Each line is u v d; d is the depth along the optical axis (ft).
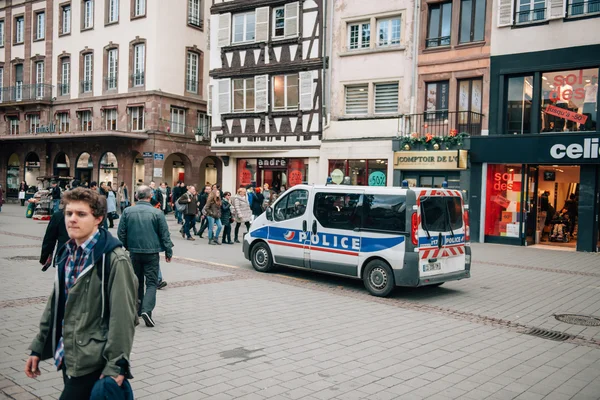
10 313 22.77
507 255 50.11
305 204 33.76
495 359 19.16
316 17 75.56
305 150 76.48
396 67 68.28
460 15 63.52
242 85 83.97
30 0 120.88
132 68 102.17
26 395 14.40
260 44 81.10
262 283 32.14
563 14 55.57
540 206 61.72
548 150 55.98
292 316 24.35
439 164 61.98
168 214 94.17
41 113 116.57
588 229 54.60
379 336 21.58
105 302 9.41
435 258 29.63
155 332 21.01
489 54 60.70
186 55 103.96
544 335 22.91
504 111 60.23
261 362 17.80
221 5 85.66
